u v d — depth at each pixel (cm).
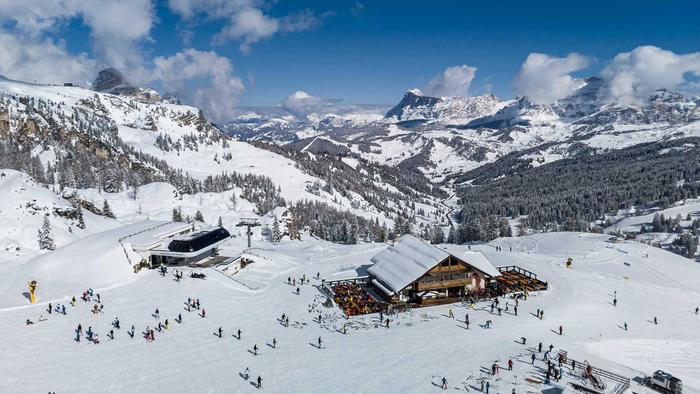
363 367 4947
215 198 19138
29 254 9462
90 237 9375
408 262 7819
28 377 4547
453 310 7025
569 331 6125
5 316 6100
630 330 6366
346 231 16788
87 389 4388
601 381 4397
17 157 19138
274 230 14462
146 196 17725
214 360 5141
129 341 5581
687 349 5806
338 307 7169
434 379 4594
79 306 6644
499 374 4659
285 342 5731
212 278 8194
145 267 8662
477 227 17150
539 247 13650
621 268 10625
